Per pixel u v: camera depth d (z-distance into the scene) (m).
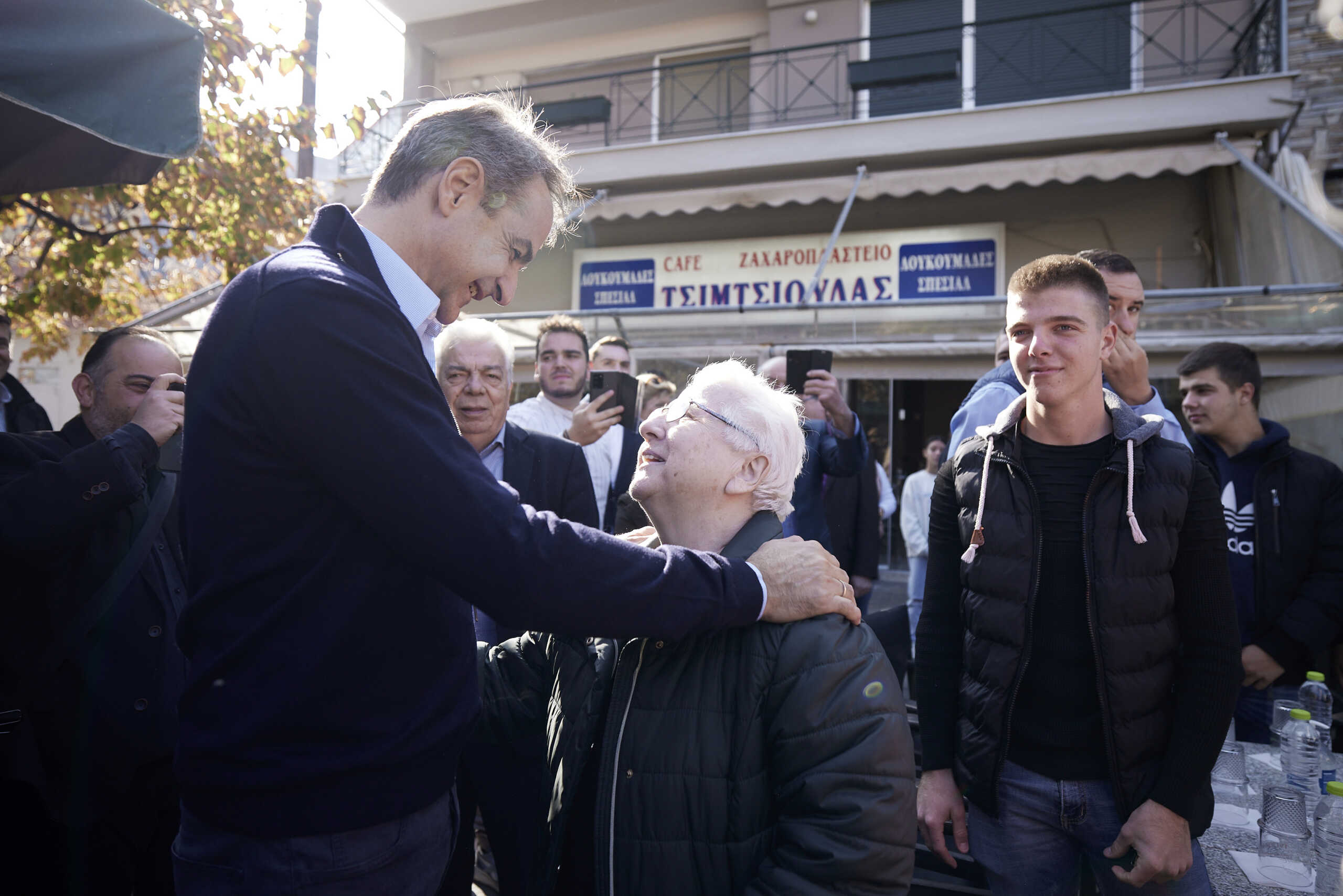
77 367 9.65
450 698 1.04
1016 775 1.53
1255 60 7.50
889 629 2.21
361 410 0.88
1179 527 1.45
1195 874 1.44
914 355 6.77
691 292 9.44
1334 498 2.58
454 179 1.05
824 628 1.06
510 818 1.74
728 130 9.72
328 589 0.92
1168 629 1.45
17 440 1.84
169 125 1.79
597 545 0.96
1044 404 1.51
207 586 0.94
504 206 1.08
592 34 10.33
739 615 1.03
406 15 10.48
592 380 2.99
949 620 1.71
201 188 4.00
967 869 1.92
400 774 0.97
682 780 1.05
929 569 1.77
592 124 10.27
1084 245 8.33
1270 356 5.64
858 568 3.87
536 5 10.10
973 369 6.74
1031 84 8.49
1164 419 1.96
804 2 9.20
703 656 1.08
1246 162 6.82
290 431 0.89
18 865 1.72
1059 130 7.55
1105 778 1.47
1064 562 1.49
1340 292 5.44
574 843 1.17
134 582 1.80
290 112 4.19
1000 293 8.45
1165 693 1.45
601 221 9.88
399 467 0.88
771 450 1.20
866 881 0.94
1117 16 8.23
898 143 8.06
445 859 1.11
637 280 9.62
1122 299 2.04
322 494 0.92
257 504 0.92
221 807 0.92
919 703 1.71
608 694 1.18
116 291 5.50
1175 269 8.07
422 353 1.00
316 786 0.91
